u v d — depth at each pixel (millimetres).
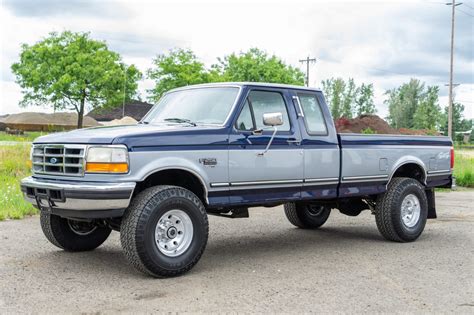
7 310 4922
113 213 5730
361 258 7098
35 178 6445
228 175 6473
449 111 48531
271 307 5012
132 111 70688
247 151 6629
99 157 5750
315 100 7594
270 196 6977
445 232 9180
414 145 8633
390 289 5625
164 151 5977
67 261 6797
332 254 7348
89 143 5832
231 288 5637
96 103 51188
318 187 7488
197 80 45250
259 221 10281
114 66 50469
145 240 5762
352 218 10812
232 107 6656
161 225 5969
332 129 7625
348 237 8695
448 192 16156
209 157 6301
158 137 5953
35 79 48719
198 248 6172
